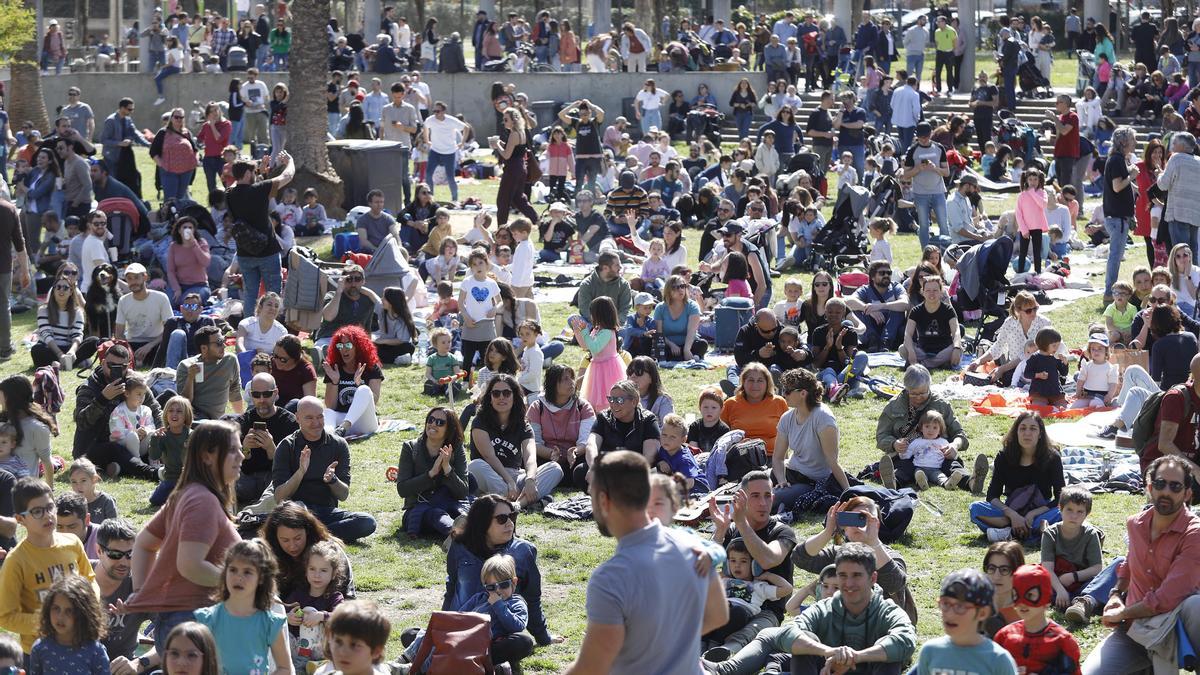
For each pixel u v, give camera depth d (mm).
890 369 20688
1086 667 10023
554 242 30391
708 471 14984
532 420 15695
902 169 33500
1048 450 13586
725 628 10812
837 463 14461
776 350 19594
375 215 28047
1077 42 53188
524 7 62562
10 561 10141
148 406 16562
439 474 14352
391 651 11367
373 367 18172
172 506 8938
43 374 18156
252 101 43188
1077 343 21953
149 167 41531
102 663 8836
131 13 60875
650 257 25672
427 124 36594
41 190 28359
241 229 22703
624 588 6664
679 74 48906
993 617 9906
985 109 41500
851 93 38688
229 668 8609
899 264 28297
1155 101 44000
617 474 6762
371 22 53625
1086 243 30875
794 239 28672
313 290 21844
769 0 66312
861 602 9531
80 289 24781
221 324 22156
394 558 13688
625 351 19969
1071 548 11883
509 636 10969
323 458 14078
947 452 15352
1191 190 22719
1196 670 9672
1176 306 18906
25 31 38875
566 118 40656
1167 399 13508
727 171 36688
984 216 30672
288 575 10922
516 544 11477
